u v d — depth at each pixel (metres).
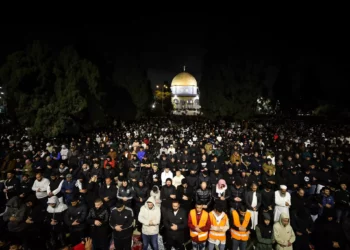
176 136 20.94
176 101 90.94
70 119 17.78
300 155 13.18
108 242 6.77
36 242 6.61
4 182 8.14
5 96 18.14
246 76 31.75
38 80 18.03
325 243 6.20
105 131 24.06
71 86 18.11
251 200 7.48
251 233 7.64
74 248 4.23
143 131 25.41
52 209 7.09
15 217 6.22
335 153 13.55
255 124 34.34
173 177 9.49
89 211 6.38
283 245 5.87
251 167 10.82
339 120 40.56
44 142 16.11
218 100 32.75
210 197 7.82
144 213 6.35
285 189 7.26
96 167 9.53
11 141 15.58
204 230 5.94
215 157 10.92
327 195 7.34
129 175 9.46
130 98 33.72
